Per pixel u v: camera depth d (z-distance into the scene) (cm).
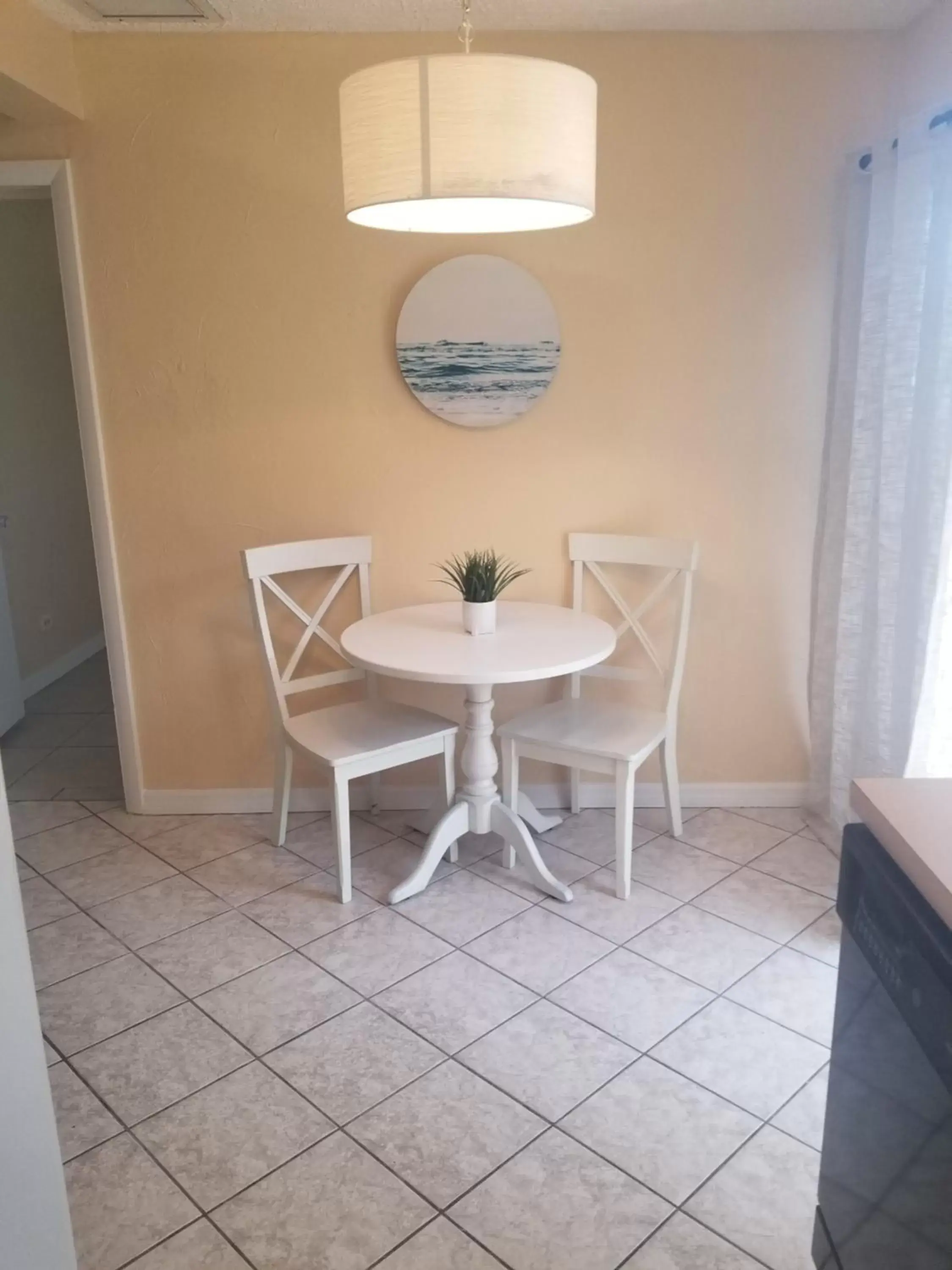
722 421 303
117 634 318
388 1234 168
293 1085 204
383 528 312
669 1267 161
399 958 248
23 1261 121
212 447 304
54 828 325
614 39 277
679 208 288
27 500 473
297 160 284
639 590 315
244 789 333
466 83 161
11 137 283
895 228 248
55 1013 229
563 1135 189
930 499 241
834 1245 140
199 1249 166
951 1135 99
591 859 298
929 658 246
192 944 256
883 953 119
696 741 329
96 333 296
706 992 233
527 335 293
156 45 276
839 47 277
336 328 296
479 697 283
